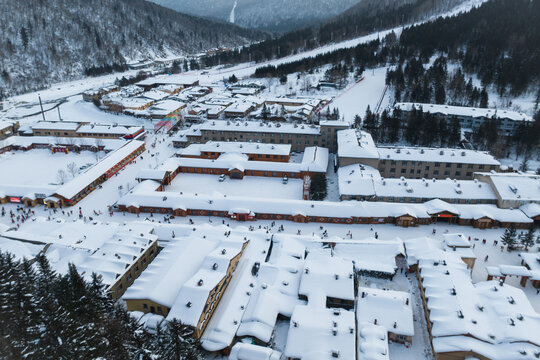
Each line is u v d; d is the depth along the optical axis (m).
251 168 128.88
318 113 188.62
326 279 70.62
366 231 96.25
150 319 64.38
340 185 110.31
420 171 122.12
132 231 88.44
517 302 63.16
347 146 124.31
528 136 134.50
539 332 56.94
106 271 73.50
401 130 160.38
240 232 88.81
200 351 59.88
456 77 195.12
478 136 145.12
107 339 47.44
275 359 56.88
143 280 70.56
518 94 184.38
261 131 150.50
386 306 64.94
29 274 51.09
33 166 140.38
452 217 98.06
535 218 94.81
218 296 68.12
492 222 96.50
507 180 103.88
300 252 82.12
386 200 106.38
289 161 140.25
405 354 60.03
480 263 82.50
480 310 62.22
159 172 119.69
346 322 60.28
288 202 103.69
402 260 82.88
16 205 110.81
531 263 77.44
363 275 78.50
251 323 62.78
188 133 157.62
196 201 105.00
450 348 56.38
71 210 107.25
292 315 62.59
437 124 148.25
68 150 154.38
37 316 43.97
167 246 82.06
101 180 124.94
